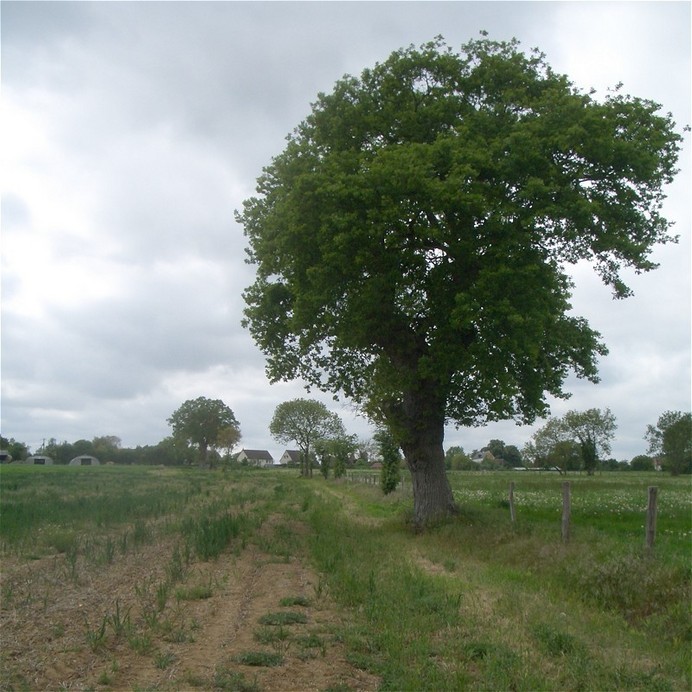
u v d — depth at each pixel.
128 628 8.46
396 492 39.69
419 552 16.34
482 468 101.00
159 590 10.25
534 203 18.50
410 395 22.02
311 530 19.88
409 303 21.19
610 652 8.41
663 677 7.66
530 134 18.47
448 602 10.07
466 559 15.35
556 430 71.25
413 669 7.29
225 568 13.16
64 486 42.28
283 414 87.19
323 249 18.91
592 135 18.34
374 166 18.05
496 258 18.27
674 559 11.90
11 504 24.64
